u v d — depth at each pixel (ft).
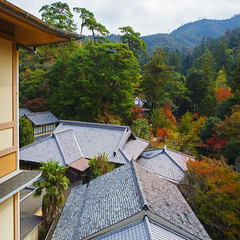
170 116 85.46
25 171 13.50
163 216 23.13
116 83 83.41
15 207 13.12
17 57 12.64
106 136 61.26
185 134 73.20
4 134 11.75
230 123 53.31
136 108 87.20
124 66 82.79
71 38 12.28
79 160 53.42
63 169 31.89
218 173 34.83
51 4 116.67
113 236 21.84
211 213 33.27
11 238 12.83
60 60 92.58
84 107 82.94
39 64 107.86
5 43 11.64
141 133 74.95
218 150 60.03
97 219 25.31
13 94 12.38
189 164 39.01
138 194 26.03
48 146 54.19
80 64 82.69
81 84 84.53
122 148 56.03
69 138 60.03
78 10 111.34
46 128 83.25
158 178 35.29
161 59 100.78
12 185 11.64
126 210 24.23
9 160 12.15
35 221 31.01
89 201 31.09
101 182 35.58
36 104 92.99
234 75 71.82
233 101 69.41
